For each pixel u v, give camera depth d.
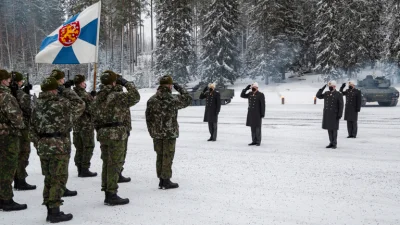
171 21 45.25
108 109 6.19
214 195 6.82
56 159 5.46
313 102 31.41
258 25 45.00
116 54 65.12
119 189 7.31
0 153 6.06
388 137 13.41
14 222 5.59
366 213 5.82
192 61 50.59
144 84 49.19
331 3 41.06
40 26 61.97
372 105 27.06
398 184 7.45
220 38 43.50
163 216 5.75
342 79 42.62
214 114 13.01
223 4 43.94
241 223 5.41
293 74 50.72
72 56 8.80
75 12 43.50
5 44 58.69
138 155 10.71
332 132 11.41
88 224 5.45
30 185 7.49
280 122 17.81
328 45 41.16
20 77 7.18
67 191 6.93
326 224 5.36
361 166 9.02
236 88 44.56
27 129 7.22
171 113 7.12
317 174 8.28
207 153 10.81
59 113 5.49
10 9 59.94
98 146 12.59
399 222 5.44
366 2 40.81
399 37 38.09
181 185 7.52
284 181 7.72
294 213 5.83
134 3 49.88
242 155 10.48
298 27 46.53
